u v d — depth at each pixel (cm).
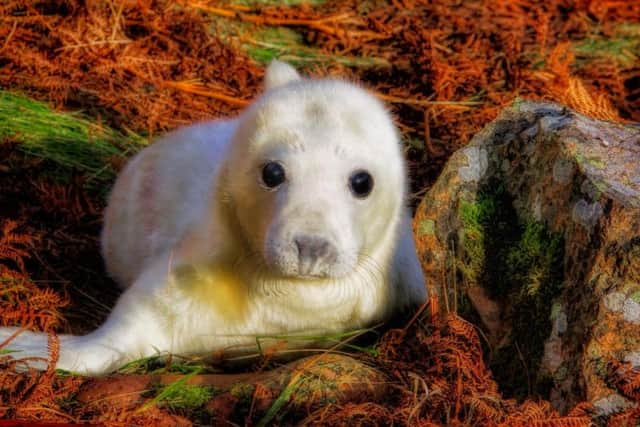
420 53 1088
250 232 592
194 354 616
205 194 651
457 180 617
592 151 553
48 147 881
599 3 1334
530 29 1273
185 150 732
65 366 565
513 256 572
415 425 491
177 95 1009
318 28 1170
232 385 528
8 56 983
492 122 623
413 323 623
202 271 609
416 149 939
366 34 1177
